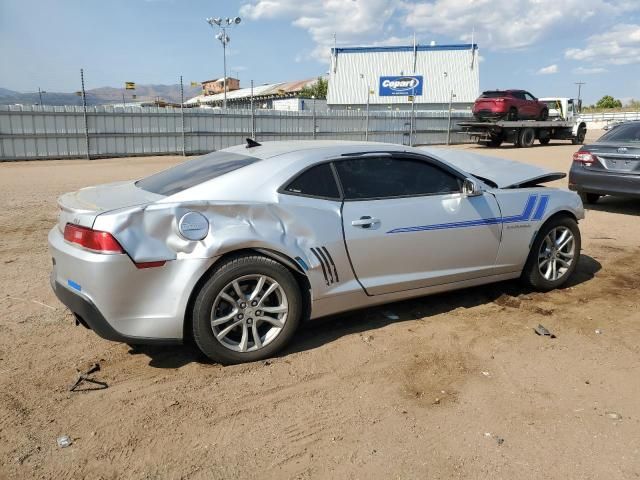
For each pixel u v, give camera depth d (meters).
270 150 4.21
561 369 3.74
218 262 3.57
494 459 2.80
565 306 4.90
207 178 3.86
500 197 4.79
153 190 3.89
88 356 3.87
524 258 4.97
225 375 3.61
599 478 2.66
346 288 4.04
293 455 2.82
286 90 68.00
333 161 4.09
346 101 46.31
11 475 2.63
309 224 3.85
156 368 3.70
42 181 14.02
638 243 7.23
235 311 3.65
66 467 2.70
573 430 3.04
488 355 3.93
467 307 4.84
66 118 21.72
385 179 4.27
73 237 3.46
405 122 29.45
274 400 3.32
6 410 3.18
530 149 25.97
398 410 3.23
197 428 3.03
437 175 4.50
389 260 4.19
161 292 3.44
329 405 3.28
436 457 2.81
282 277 3.74
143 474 2.66
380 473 2.69
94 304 3.36
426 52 45.47
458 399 3.35
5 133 20.70
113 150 22.94
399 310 4.76
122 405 3.25
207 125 24.72
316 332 4.29
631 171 8.84
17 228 7.94
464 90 44.31
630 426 3.09
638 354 3.97
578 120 30.41
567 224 5.21
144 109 23.22
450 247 4.48
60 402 3.27
